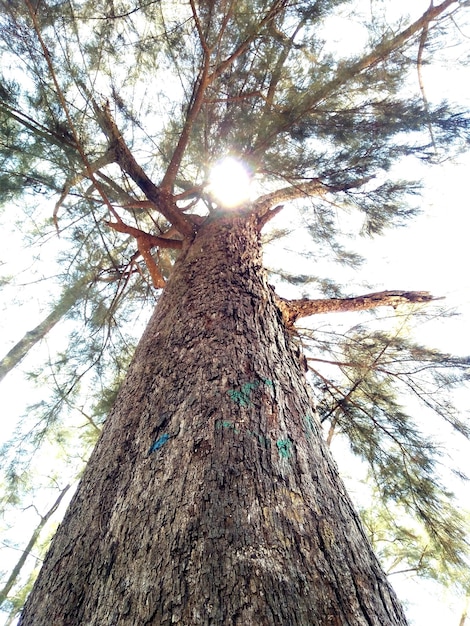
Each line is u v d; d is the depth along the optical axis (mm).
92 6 3119
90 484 1114
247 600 671
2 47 2531
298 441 1106
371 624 703
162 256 4137
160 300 2012
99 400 4098
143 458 1061
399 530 3486
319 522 876
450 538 2869
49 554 993
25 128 2512
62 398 3822
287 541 795
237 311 1625
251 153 3029
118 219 2717
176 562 750
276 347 1543
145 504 913
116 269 3688
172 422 1123
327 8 3137
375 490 3682
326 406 3355
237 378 1251
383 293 2713
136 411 1281
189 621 646
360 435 3264
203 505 849
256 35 3064
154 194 2709
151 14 3191
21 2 2555
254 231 2590
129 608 704
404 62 3262
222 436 1027
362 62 2908
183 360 1376
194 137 3369
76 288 3699
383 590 814
